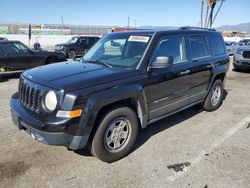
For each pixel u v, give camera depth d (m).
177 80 4.56
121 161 3.80
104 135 3.58
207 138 4.62
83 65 4.14
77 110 3.19
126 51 4.31
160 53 4.29
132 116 3.84
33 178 3.36
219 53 5.97
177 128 5.05
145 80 3.93
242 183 3.31
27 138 4.46
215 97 6.08
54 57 12.12
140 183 3.30
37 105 3.39
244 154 4.05
